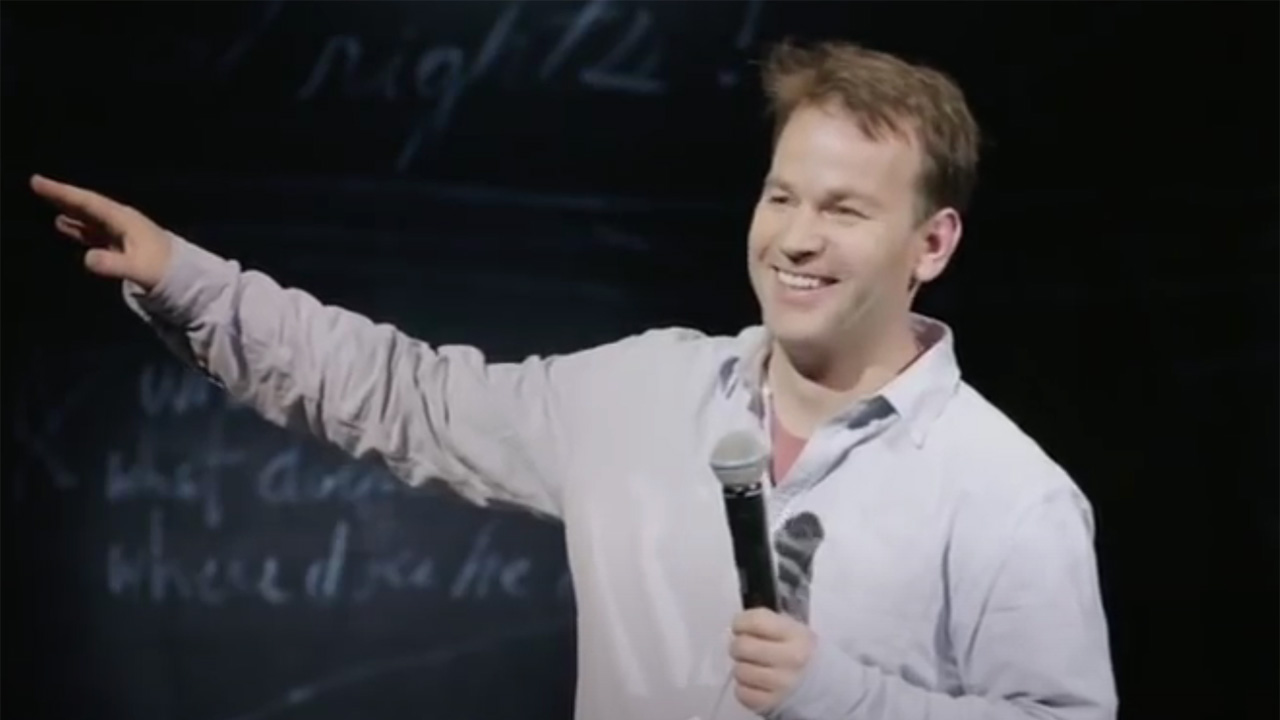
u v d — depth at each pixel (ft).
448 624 32.35
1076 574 16.98
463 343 32.09
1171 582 31.78
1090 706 16.74
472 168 32.12
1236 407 31.76
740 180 31.96
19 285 32.30
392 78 32.17
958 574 17.07
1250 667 31.76
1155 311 31.78
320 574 32.40
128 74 32.24
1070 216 31.78
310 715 32.42
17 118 32.24
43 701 32.40
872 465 17.49
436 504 32.30
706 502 17.90
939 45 31.86
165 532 32.37
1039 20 31.89
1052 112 31.86
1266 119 31.73
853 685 15.76
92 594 32.40
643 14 32.01
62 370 32.37
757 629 15.66
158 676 32.45
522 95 32.07
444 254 32.17
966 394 17.95
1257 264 31.73
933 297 31.91
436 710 32.35
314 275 32.17
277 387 19.35
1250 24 31.71
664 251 31.99
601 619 18.12
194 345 19.11
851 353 17.53
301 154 32.19
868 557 17.22
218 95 32.17
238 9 32.17
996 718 16.42
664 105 31.99
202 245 32.19
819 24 31.91
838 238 16.80
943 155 17.19
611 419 18.69
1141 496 31.78
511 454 19.33
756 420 18.17
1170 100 31.78
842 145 16.83
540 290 32.09
